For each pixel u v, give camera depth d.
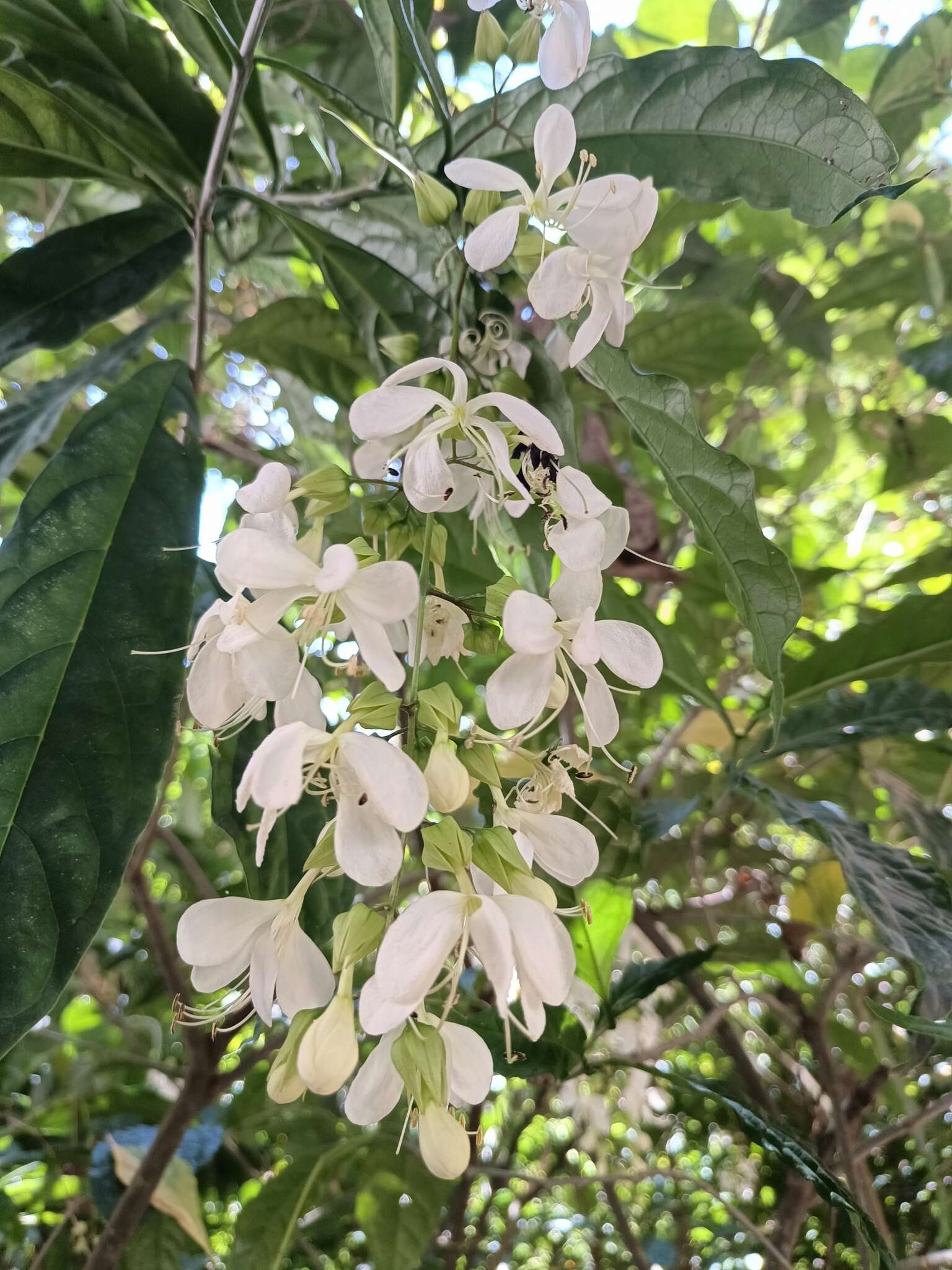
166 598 0.14
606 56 0.17
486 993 0.29
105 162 0.20
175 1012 0.16
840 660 0.25
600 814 0.23
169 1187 0.26
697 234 0.33
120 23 0.18
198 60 0.19
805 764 0.34
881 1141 0.26
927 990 0.17
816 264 0.37
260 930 0.14
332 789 0.12
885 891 0.19
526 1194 0.41
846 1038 0.32
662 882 0.38
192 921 0.13
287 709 0.13
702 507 0.15
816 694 0.25
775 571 0.15
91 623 0.13
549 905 0.13
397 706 0.13
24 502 0.14
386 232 0.21
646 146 0.17
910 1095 0.35
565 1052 0.22
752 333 0.29
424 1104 0.12
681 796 0.37
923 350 0.28
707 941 0.35
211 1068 0.24
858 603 0.37
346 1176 0.34
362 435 0.13
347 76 0.27
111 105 0.19
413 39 0.16
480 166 0.15
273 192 0.22
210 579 0.20
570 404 0.17
